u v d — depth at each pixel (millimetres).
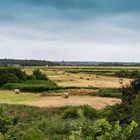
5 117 11953
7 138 11164
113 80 87125
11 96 53156
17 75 70312
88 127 7477
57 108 33875
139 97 15297
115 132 7238
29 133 10164
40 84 66500
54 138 17453
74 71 133625
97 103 43156
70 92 55781
